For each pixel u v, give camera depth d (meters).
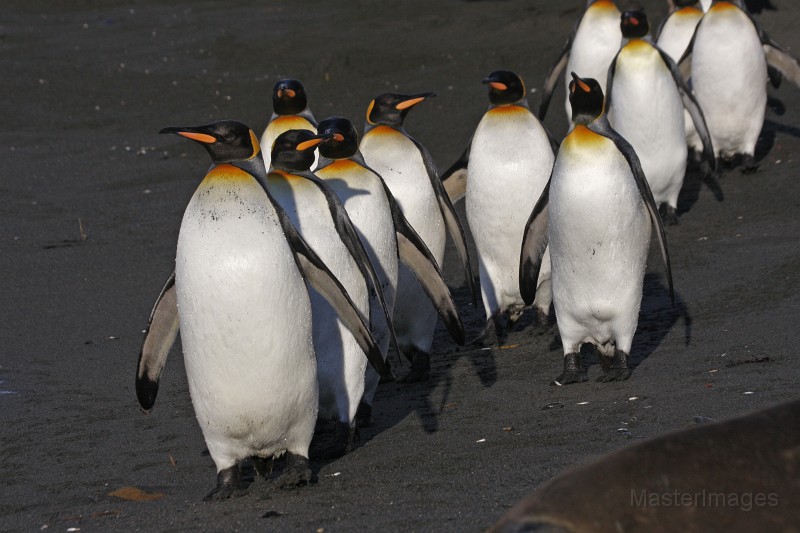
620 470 6.10
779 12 32.44
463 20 36.34
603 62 21.98
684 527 5.88
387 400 12.80
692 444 6.16
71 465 10.95
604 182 11.73
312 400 9.66
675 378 11.91
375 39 35.56
